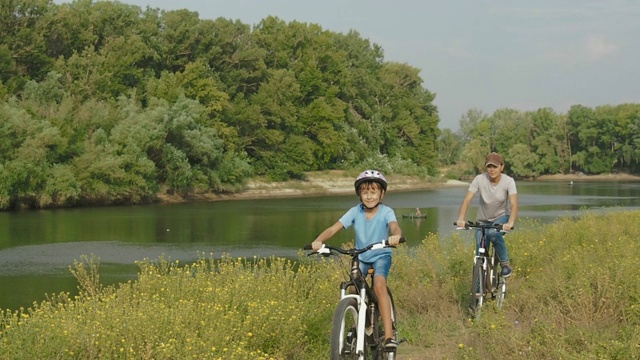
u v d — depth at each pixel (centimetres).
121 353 654
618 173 12838
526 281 1018
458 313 924
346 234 3309
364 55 10238
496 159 915
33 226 3822
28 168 4825
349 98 9431
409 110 10344
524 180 12738
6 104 5012
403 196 7231
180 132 6159
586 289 794
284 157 7756
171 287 890
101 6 7144
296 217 4503
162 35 7412
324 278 948
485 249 908
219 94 7112
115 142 5516
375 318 616
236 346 663
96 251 2770
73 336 655
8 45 6147
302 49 8756
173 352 639
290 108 7856
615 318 757
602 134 12519
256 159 7794
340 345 561
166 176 6094
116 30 7181
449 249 1196
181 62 7425
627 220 1633
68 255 2655
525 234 1382
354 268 603
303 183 7806
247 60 7950
